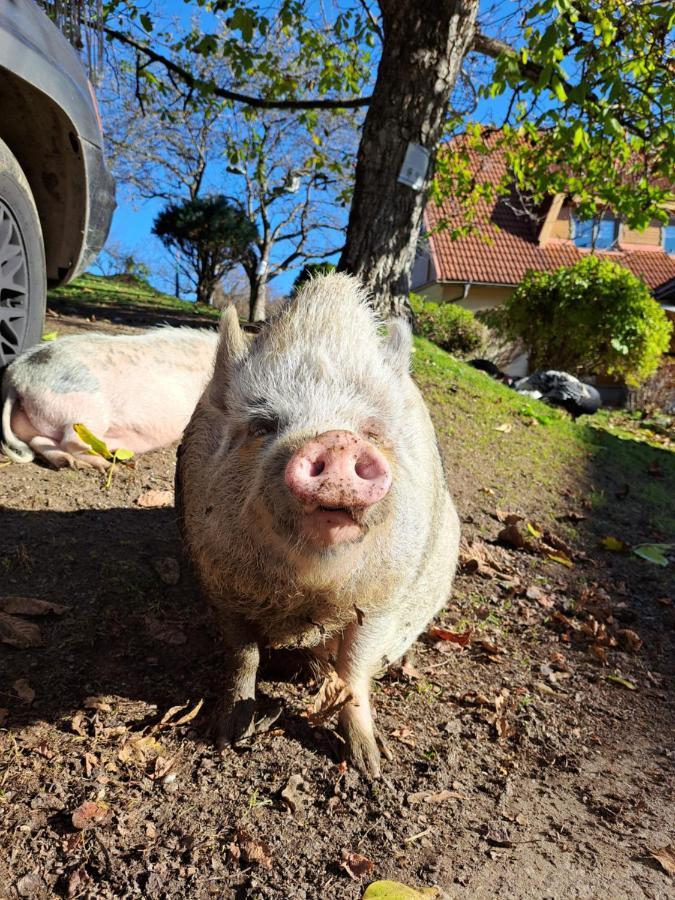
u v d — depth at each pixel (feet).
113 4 15.21
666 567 8.14
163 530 6.10
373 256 10.50
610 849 3.57
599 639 6.04
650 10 10.82
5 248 6.78
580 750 4.49
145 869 3.05
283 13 13.78
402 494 3.59
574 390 16.66
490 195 18.52
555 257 37.88
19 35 6.32
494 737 4.43
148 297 21.93
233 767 3.71
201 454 3.88
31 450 6.95
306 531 3.09
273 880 3.05
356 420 3.43
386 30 10.19
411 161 10.34
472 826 3.57
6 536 5.51
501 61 10.29
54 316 13.28
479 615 6.13
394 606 3.87
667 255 40.11
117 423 7.13
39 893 2.93
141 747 3.76
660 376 25.34
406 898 2.95
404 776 3.86
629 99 11.66
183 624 4.91
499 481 9.38
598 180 16.14
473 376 13.75
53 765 3.58
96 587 5.08
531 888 3.20
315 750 3.92
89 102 7.72
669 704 5.32
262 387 3.62
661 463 13.01
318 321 3.76
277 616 3.81
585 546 8.30
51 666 4.31
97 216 8.27
